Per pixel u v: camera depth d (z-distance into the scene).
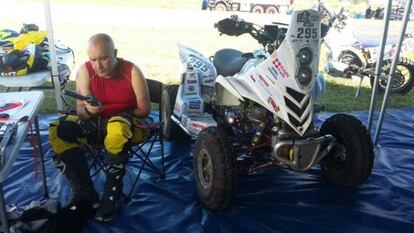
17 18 11.79
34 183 3.40
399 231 2.93
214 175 2.92
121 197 3.10
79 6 16.80
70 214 2.82
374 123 5.05
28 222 2.69
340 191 3.41
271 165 3.18
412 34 6.76
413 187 3.52
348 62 6.42
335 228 2.94
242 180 3.57
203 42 10.91
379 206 3.22
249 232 2.87
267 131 3.12
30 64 4.17
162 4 19.66
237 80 3.09
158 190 3.37
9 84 4.02
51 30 3.85
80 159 2.95
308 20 2.73
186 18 15.10
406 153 4.21
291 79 2.82
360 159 3.19
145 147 4.15
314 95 2.95
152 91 3.52
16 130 2.25
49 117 4.81
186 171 3.73
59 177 3.48
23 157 3.82
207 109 3.94
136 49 9.48
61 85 4.48
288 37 2.77
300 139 2.95
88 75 3.07
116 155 2.88
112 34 11.13
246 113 3.17
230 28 3.24
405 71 6.64
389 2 3.72
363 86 6.96
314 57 2.79
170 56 8.90
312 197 3.33
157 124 3.15
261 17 15.29
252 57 3.46
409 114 5.45
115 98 3.11
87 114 3.03
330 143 3.08
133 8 17.52
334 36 6.59
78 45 9.41
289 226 2.95
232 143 3.14
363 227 2.96
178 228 2.90
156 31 12.10
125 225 2.91
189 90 3.95
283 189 3.44
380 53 3.92
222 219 3.00
